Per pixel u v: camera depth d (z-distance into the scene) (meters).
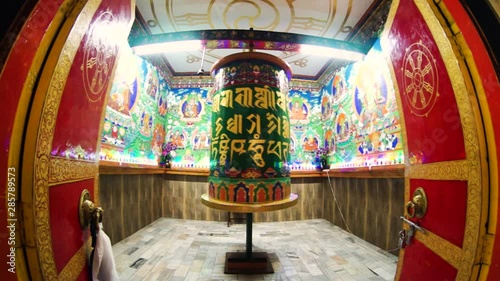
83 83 0.99
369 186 3.67
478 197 0.87
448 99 1.01
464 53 0.92
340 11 3.39
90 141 1.14
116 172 3.46
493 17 0.88
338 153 4.85
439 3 0.99
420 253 1.28
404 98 1.42
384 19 3.27
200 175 5.11
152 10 3.43
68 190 0.93
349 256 3.08
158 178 5.05
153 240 3.62
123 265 2.71
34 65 0.71
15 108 0.67
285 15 3.50
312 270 2.68
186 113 5.58
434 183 1.16
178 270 2.62
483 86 0.88
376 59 3.61
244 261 2.66
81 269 1.05
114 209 3.46
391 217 3.18
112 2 1.11
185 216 5.09
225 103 2.62
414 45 1.24
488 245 0.86
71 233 0.96
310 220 5.11
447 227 1.05
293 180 5.21
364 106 3.96
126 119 3.90
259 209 2.33
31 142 0.69
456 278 0.97
